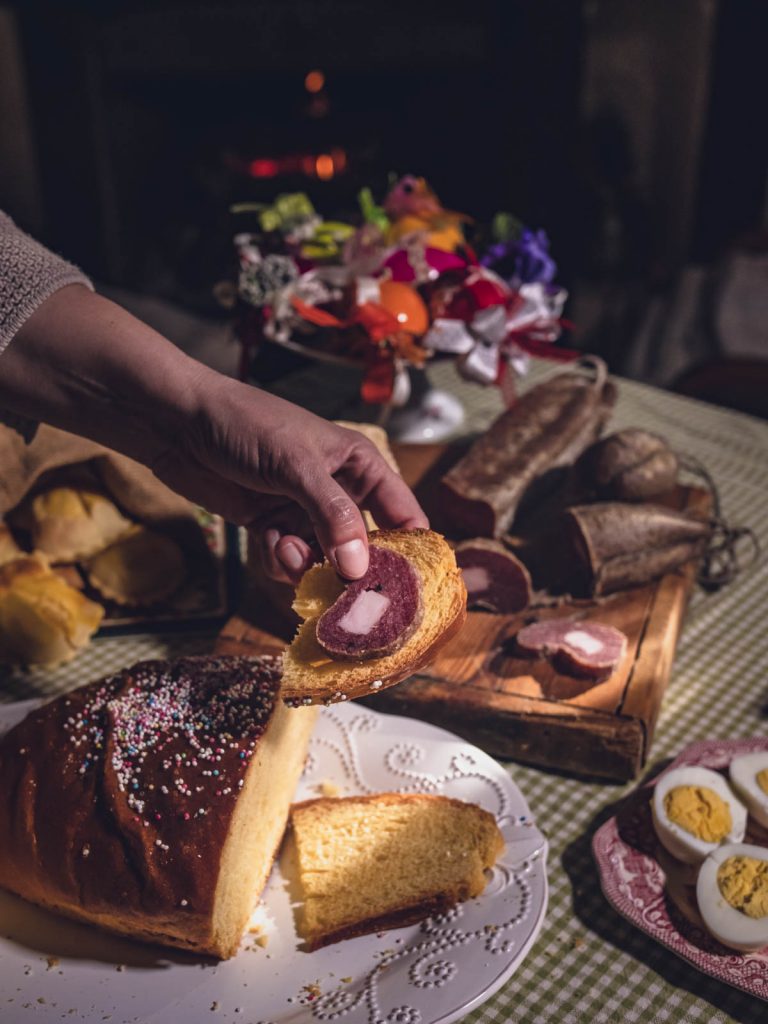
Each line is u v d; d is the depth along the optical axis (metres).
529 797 0.67
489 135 2.36
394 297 0.86
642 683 0.70
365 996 0.52
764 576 0.89
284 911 0.59
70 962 0.56
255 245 0.95
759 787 0.61
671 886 0.58
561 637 0.72
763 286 1.56
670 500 0.89
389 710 0.71
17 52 2.24
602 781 0.68
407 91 2.38
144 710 0.61
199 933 0.55
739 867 0.57
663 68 2.20
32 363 0.61
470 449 0.88
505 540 0.85
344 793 0.65
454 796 0.63
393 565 0.57
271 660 0.66
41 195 2.40
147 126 2.39
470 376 0.92
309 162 2.37
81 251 2.44
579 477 0.85
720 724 0.72
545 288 0.95
